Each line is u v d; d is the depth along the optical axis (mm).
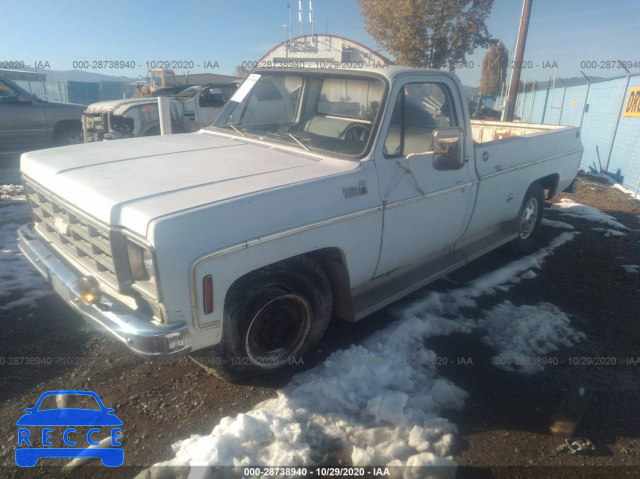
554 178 5988
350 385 3277
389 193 3566
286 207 2957
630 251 6355
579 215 7973
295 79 4203
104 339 3812
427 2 16375
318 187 3137
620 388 3516
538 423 3117
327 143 3744
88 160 3451
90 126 10297
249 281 3006
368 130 3605
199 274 2607
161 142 4082
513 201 5164
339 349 3725
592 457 2865
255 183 3023
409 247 3912
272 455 2693
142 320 2650
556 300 4859
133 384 3320
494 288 5039
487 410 3209
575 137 6289
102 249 2785
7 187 8477
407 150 3873
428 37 17109
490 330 4188
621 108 11469
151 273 2566
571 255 6109
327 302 3510
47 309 4176
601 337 4199
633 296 5023
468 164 4316
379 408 3043
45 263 3314
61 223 3227
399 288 3979
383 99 3594
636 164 10383
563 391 3447
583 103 14297
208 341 2777
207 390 3281
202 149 3799
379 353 3660
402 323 4070
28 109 10359
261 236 2828
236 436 2764
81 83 33344
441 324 4207
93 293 2709
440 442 2879
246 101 4504
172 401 3166
